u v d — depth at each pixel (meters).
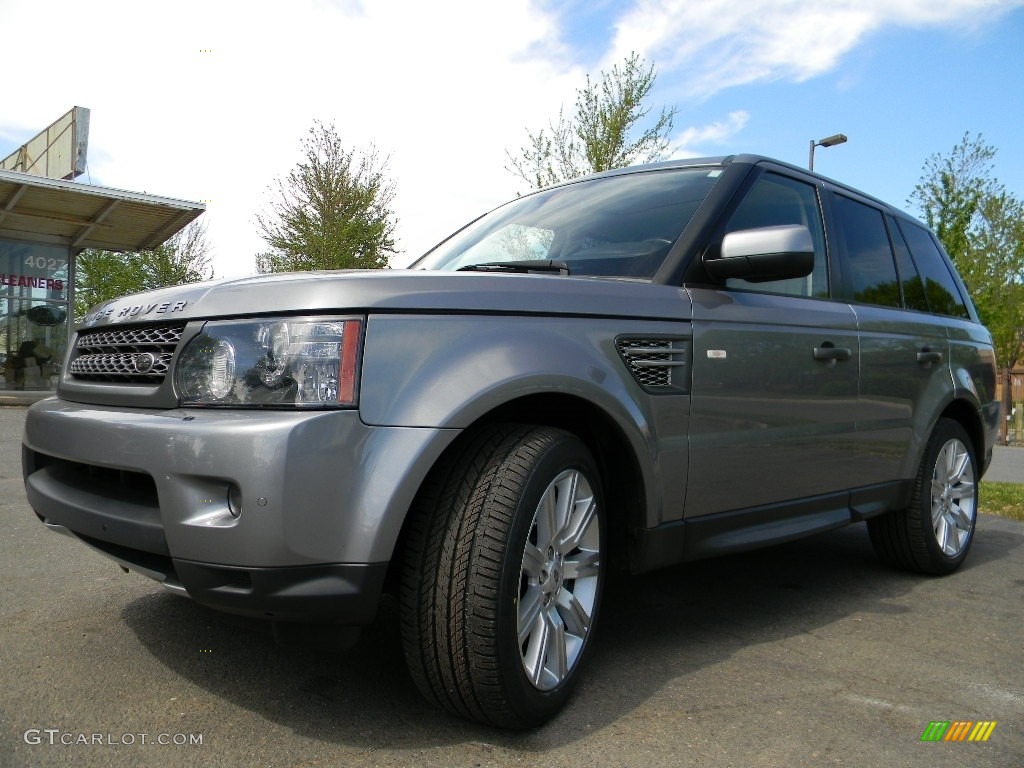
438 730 2.29
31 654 2.73
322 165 20.55
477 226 3.99
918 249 4.59
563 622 2.48
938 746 2.32
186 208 14.51
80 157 15.04
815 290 3.57
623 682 2.70
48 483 2.58
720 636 3.21
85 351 2.69
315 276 2.26
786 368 3.18
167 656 2.73
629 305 2.66
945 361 4.30
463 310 2.29
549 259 3.21
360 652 2.84
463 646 2.13
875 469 3.78
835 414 3.45
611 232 3.23
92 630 2.95
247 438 1.99
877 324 3.78
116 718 2.29
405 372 2.13
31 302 15.62
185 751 2.12
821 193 3.83
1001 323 22.44
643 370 2.66
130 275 35.22
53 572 3.66
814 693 2.66
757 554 4.69
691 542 2.85
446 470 2.25
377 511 2.04
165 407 2.23
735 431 2.97
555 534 2.40
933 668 2.93
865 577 4.24
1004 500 6.74
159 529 2.11
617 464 2.69
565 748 2.22
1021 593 4.02
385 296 2.17
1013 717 2.54
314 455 2.00
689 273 2.95
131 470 2.17
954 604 3.79
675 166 3.59
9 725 2.23
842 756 2.24
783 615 3.52
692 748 2.25
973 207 20.66
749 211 3.29
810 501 3.37
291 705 2.40
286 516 1.97
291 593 2.00
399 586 2.21
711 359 2.88
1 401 13.68
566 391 2.38
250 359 2.12
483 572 2.13
